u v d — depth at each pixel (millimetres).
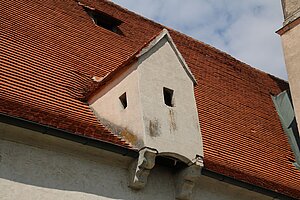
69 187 12195
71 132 12234
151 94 13773
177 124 13836
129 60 14055
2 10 16375
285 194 15641
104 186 12719
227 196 14930
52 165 12180
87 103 14625
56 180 12086
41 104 13172
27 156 11930
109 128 13914
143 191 13336
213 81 20703
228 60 23844
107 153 12844
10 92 12883
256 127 19188
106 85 14602
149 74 14039
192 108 14430
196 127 14211
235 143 17109
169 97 14297
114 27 20141
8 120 11469
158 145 13164
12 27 15797
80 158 12672
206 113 17828
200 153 13875
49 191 11883
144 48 14242
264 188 15172
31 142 12062
